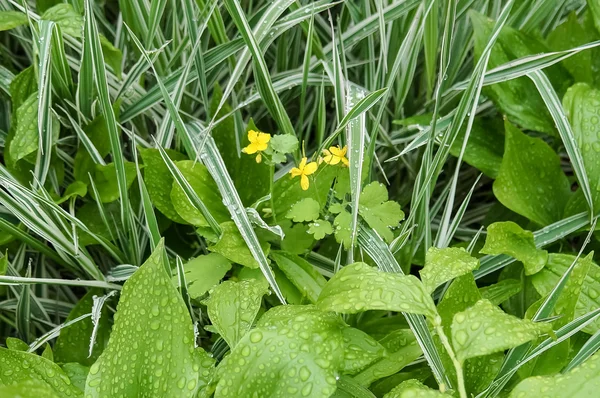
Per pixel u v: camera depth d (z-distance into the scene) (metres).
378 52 1.02
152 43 0.96
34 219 0.85
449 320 0.77
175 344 0.69
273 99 0.88
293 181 0.89
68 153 0.97
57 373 0.73
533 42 0.96
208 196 0.89
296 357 0.69
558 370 0.74
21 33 0.99
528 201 0.90
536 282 0.84
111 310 0.90
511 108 0.94
